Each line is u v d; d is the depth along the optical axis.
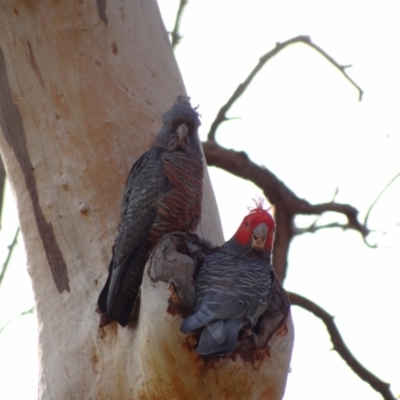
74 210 11.94
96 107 12.23
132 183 11.32
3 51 12.44
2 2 12.44
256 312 9.95
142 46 12.86
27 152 12.30
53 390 11.55
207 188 12.88
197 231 12.46
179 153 11.54
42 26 12.39
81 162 12.03
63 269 11.90
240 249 10.90
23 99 12.34
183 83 13.39
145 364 10.10
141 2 13.13
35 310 12.30
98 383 11.17
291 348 10.15
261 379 9.90
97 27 12.52
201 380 9.82
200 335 9.69
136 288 10.83
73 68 12.32
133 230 10.95
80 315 11.64
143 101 12.52
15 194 12.52
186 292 9.91
